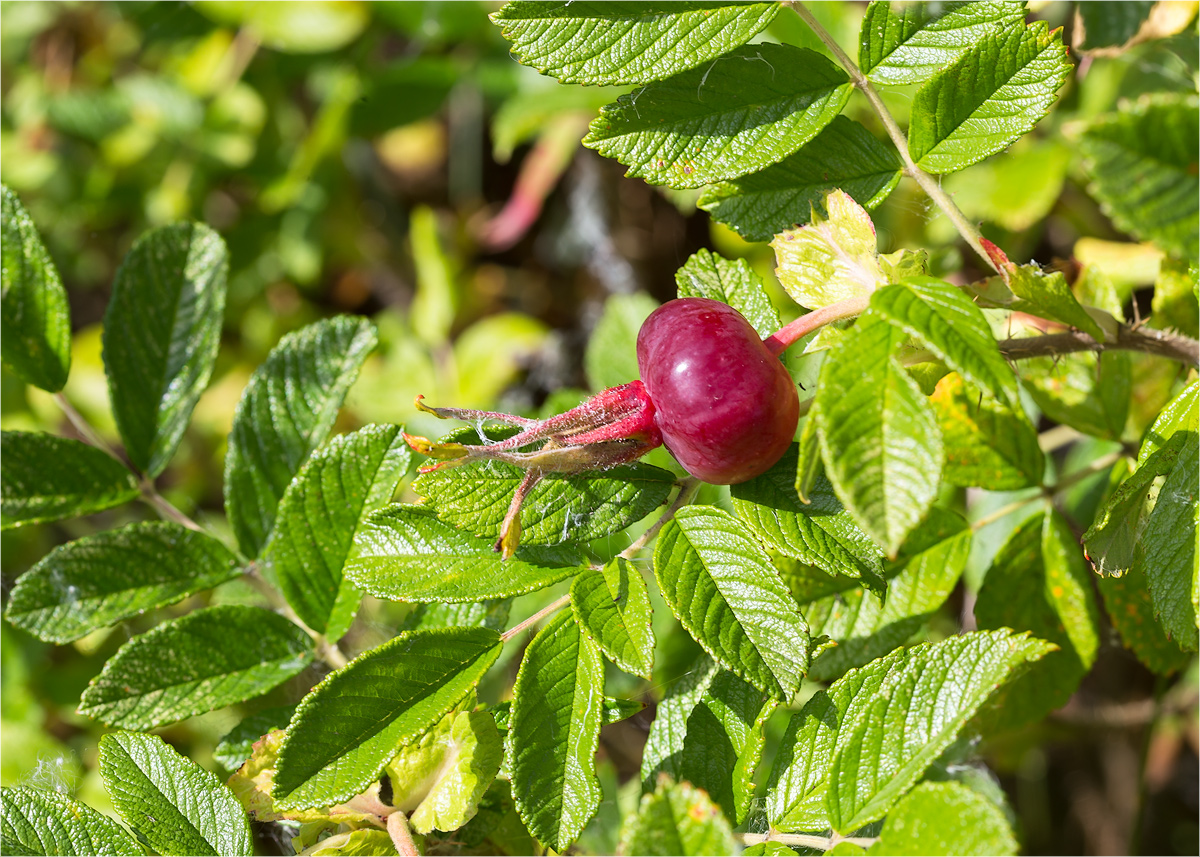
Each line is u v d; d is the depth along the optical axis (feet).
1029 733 2.23
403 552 1.70
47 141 3.16
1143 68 2.04
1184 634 1.67
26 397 2.85
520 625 1.69
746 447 1.62
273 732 1.72
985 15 1.71
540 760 1.64
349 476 1.78
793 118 1.71
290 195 3.00
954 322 1.57
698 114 1.71
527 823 1.63
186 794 1.70
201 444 3.06
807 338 1.76
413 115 2.94
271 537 1.82
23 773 2.11
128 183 3.05
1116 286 2.03
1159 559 1.67
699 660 1.73
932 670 1.66
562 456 1.64
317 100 3.27
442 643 1.68
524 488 1.65
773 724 2.03
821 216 1.73
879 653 1.82
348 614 1.79
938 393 1.84
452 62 2.91
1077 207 2.24
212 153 3.02
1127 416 1.88
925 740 1.65
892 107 2.00
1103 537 1.69
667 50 1.69
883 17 1.71
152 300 1.88
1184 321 1.84
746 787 1.67
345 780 1.64
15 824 1.68
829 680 1.82
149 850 1.69
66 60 3.25
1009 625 1.87
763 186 1.74
